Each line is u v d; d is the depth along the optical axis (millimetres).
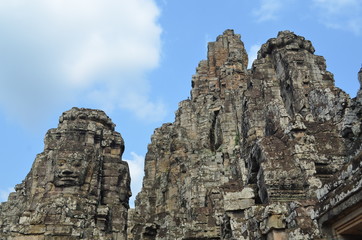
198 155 44562
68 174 24562
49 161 25688
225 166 38750
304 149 15461
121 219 25859
